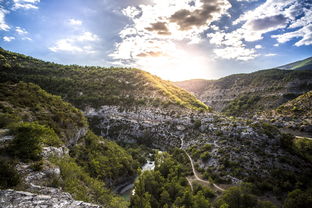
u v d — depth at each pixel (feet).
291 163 198.39
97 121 444.96
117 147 290.76
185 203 146.41
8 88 173.17
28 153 76.89
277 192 168.86
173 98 541.75
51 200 42.93
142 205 145.89
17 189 53.62
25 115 133.39
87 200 83.71
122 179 231.50
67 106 216.13
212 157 239.30
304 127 317.01
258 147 228.43
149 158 330.95
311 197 135.44
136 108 482.69
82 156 178.19
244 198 147.95
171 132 388.16
